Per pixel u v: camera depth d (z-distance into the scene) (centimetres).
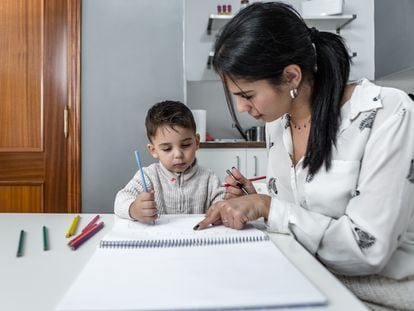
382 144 62
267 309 35
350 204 63
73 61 205
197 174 117
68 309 35
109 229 74
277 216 65
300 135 79
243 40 61
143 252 52
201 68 271
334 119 69
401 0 233
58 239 67
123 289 39
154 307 35
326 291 40
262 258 49
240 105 68
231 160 217
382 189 59
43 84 205
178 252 52
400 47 236
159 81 213
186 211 113
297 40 64
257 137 248
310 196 71
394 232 59
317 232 61
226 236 60
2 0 205
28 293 42
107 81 210
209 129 274
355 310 35
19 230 74
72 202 206
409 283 65
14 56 205
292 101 71
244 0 253
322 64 69
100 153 210
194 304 36
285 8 65
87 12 209
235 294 38
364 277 67
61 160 207
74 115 207
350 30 280
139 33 212
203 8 270
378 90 69
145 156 211
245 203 67
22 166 205
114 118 210
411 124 62
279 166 85
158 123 108
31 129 206
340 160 67
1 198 205
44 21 205
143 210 73
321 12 259
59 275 48
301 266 49
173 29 214
